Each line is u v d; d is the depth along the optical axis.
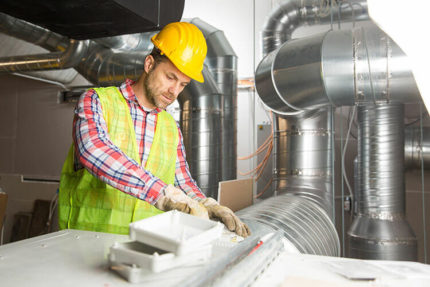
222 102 2.71
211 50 2.89
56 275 0.51
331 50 1.83
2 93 4.41
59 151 4.16
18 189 4.11
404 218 2.29
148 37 2.98
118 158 0.83
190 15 3.78
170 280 0.49
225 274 0.57
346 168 3.14
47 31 2.60
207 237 0.52
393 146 2.28
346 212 3.09
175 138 1.24
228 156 2.81
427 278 0.68
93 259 0.58
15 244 0.67
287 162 2.44
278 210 1.49
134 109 1.14
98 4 1.03
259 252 0.71
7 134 4.37
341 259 0.82
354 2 2.56
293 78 1.93
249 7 3.58
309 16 2.74
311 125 2.39
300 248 1.18
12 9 1.08
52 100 4.19
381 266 0.76
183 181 1.25
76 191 1.13
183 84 1.09
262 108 3.47
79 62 2.73
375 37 1.78
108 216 1.09
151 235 0.49
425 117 2.91
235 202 1.64
